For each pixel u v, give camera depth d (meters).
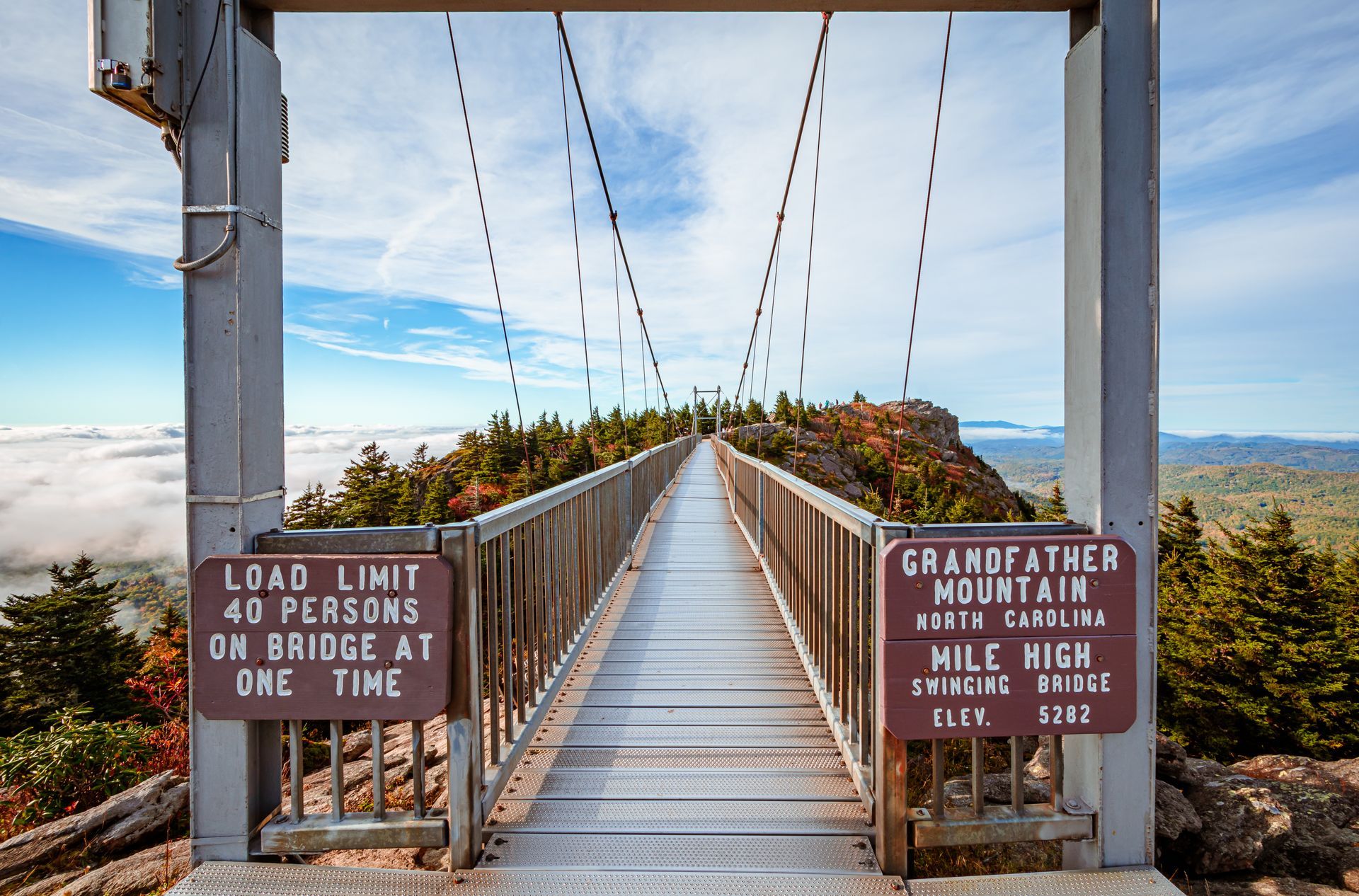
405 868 2.05
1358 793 3.29
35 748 3.94
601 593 4.57
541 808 2.25
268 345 2.03
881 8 2.05
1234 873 2.81
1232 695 16.52
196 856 1.91
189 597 1.88
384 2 2.05
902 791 1.90
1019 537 1.87
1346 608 19.34
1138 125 1.89
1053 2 1.98
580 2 2.07
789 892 1.82
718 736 2.79
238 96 1.90
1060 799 1.95
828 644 2.86
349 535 1.91
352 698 1.85
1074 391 2.04
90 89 1.78
